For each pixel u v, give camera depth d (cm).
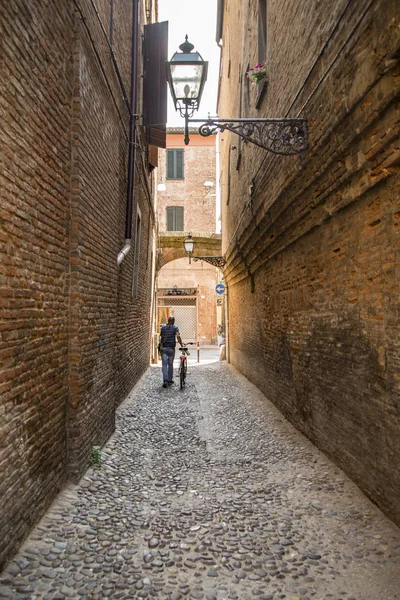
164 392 1055
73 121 440
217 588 291
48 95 374
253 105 885
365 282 413
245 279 1245
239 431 684
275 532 365
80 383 445
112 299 627
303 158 497
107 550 333
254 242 927
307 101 480
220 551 336
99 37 530
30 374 338
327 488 446
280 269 781
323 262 534
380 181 371
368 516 382
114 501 420
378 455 392
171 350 1134
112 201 626
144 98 957
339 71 392
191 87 541
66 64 420
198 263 3391
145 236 1298
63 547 330
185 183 3133
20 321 320
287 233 677
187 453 580
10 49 297
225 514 398
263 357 973
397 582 296
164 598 279
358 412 435
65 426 429
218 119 516
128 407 837
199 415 804
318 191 495
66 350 431
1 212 287
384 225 372
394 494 364
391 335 362
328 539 352
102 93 552
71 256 438
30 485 339
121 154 716
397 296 352
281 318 775
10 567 296
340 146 406
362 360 422
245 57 1009
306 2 490
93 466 491
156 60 961
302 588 292
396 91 308
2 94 286
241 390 1061
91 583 291
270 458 551
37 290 354
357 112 367
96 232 521
